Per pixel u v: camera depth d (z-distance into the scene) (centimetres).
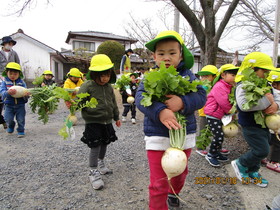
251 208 229
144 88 172
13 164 342
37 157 372
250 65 263
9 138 484
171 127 165
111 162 351
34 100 341
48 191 263
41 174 308
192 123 201
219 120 326
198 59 1766
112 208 229
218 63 1266
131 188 270
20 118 489
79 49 2098
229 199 245
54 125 618
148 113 171
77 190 265
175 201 223
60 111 863
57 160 358
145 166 336
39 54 2091
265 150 255
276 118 246
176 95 175
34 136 502
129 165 340
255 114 250
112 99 315
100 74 286
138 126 610
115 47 1767
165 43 186
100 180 271
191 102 176
